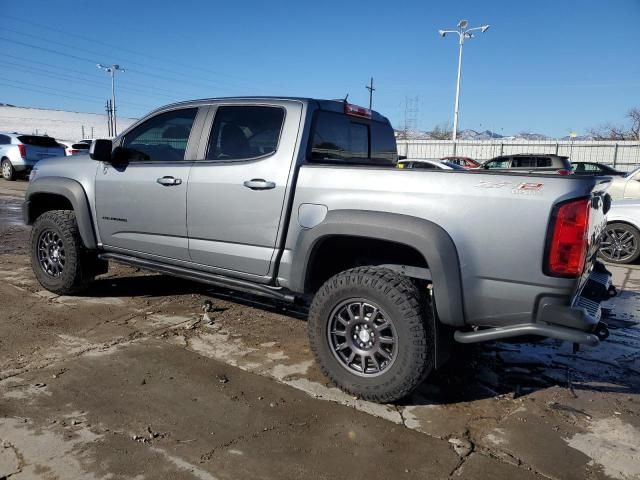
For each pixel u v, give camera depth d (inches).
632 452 112.5
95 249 194.9
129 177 177.6
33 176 211.2
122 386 134.0
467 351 163.2
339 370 133.6
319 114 152.0
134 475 99.3
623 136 1946.4
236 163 152.8
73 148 809.5
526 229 111.7
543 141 1255.5
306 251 137.9
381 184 128.0
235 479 99.3
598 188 118.5
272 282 147.8
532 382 146.7
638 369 158.1
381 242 136.4
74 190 191.2
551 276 110.2
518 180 113.8
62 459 103.1
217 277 161.5
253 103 156.2
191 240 163.5
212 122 162.7
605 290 135.9
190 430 115.1
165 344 162.2
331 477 100.7
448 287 118.3
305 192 138.9
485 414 127.3
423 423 122.0
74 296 206.5
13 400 125.0
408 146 1327.5
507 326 116.6
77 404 124.3
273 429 116.6
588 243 116.3
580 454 111.1
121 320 181.9
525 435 118.0
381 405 129.7
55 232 199.8
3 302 196.5
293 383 139.6
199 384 136.8
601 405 134.0
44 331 169.2
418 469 104.0
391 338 127.1
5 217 418.3
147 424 116.8
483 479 101.4
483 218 115.6
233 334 173.0
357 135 174.9
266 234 146.1
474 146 1261.1
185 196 162.1
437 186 121.0
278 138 148.3
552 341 179.2
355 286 128.4
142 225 175.8
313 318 136.3
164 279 234.5
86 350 155.6
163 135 174.9
